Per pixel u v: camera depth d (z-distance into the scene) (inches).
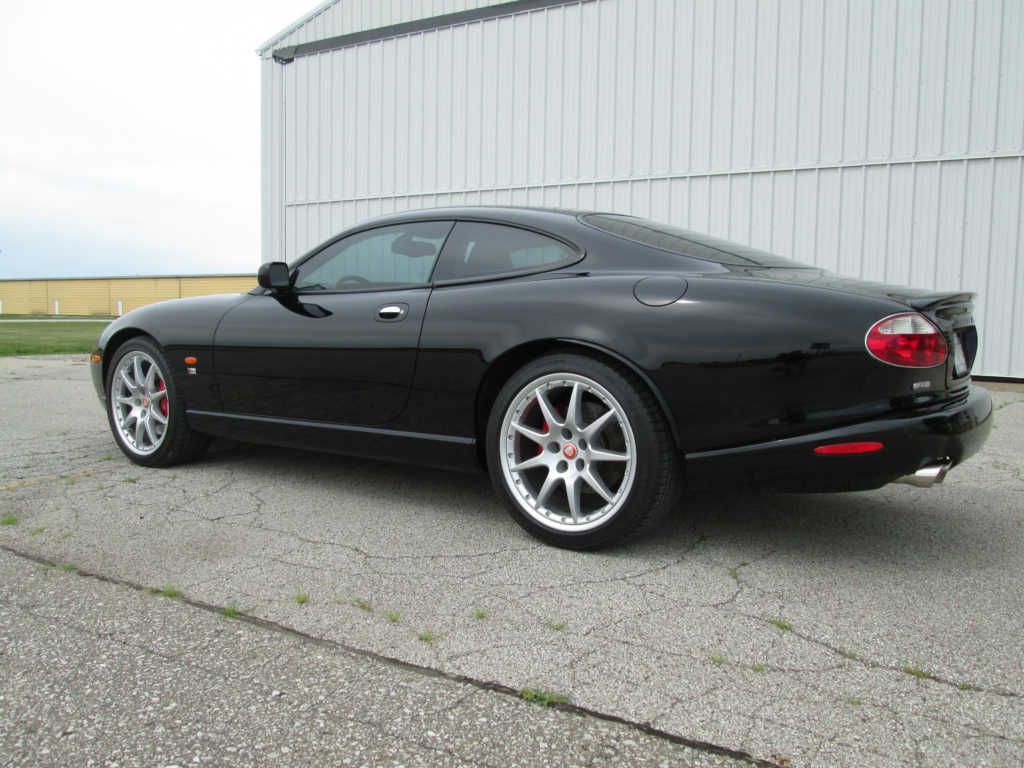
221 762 54.0
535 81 385.1
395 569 92.7
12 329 793.6
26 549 98.0
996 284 296.0
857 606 82.9
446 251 116.8
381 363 114.3
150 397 145.5
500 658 69.7
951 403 88.4
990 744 57.0
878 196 312.8
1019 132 287.6
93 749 55.4
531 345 101.4
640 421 93.5
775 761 54.7
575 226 109.9
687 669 68.1
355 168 449.4
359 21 443.5
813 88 321.4
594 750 55.8
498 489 105.3
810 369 86.4
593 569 93.4
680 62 347.9
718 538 106.0
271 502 122.2
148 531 106.1
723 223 343.3
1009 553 101.1
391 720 59.6
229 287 1530.5
